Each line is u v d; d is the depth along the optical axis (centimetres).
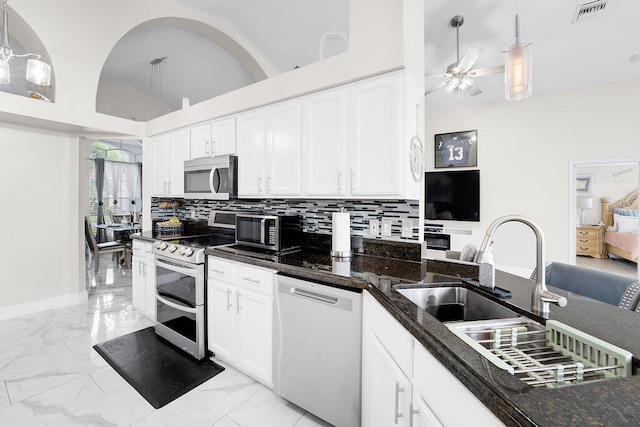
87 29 296
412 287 137
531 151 461
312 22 340
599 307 110
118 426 161
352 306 148
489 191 491
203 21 353
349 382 150
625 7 286
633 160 402
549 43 341
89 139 368
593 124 422
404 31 172
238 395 189
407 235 203
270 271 186
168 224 339
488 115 491
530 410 51
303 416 172
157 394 187
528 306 111
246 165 257
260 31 376
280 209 275
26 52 311
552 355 88
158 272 262
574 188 437
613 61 367
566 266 179
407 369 103
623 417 49
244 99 253
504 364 68
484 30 329
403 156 175
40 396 184
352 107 194
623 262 419
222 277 217
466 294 141
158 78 517
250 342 199
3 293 304
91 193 754
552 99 445
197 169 290
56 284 337
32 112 271
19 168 311
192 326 231
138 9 320
